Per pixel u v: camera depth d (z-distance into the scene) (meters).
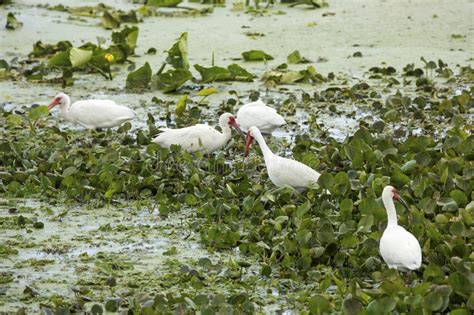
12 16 27.64
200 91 20.44
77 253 12.81
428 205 13.13
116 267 12.24
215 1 31.77
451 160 14.79
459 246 11.56
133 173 15.73
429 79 22.19
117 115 18.66
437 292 10.39
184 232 13.60
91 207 14.70
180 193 14.93
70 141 18.22
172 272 12.06
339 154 15.77
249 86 22.55
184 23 28.88
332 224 12.94
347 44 26.19
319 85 22.48
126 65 24.59
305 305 10.99
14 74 23.52
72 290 11.45
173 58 22.67
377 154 15.37
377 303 10.15
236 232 12.91
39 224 13.74
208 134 16.61
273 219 13.50
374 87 22.02
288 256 11.95
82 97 21.67
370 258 11.70
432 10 29.19
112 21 28.05
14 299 11.27
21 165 16.33
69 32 27.50
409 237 11.23
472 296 10.24
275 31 27.66
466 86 21.98
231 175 15.64
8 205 14.75
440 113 19.48
